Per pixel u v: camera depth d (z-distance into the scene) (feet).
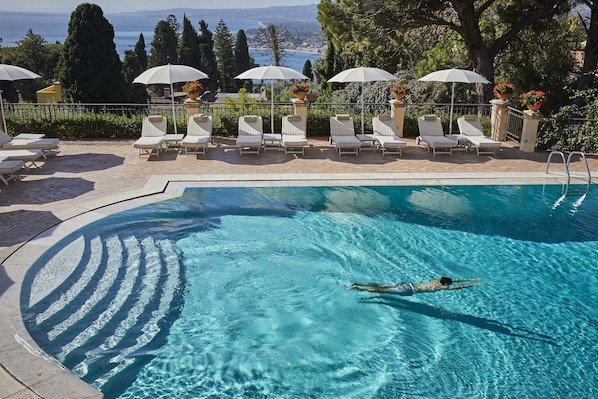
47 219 27.35
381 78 41.57
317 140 47.16
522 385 17.24
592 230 29.07
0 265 22.33
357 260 25.55
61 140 45.78
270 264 24.93
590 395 16.79
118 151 42.06
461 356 18.71
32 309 19.86
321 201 32.32
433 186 34.81
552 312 21.53
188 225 28.58
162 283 22.86
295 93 45.52
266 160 39.93
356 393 16.78
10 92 89.35
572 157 42.32
